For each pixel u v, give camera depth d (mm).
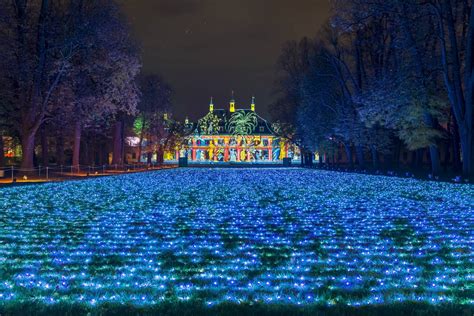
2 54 36062
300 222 14836
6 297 7215
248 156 143750
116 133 66062
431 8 34500
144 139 92625
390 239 11922
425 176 40406
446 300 7004
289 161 93500
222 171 63719
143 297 7180
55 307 6715
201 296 7281
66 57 38812
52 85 39156
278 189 28797
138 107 77312
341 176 45406
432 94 36781
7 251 10656
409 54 36312
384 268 9016
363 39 52031
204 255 10203
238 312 6492
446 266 9164
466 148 34281
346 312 6496
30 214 16922
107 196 24109
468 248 10766
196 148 144875
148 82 79312
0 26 36625
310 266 9219
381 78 44531
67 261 9672
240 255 10188
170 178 43469
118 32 40750
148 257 10023
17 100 39938
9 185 32656
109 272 8797
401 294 7336
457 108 34531
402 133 38906
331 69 59656
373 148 53188
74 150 50344
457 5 37500
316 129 62656
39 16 38906
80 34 38250
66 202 21078
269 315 6395
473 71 33438
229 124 146125
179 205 19844
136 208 18750
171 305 6809
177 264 9398
